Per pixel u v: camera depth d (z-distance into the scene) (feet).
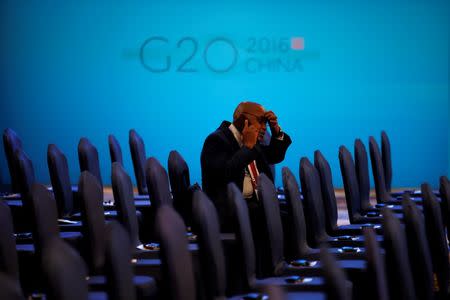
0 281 8.14
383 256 14.35
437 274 14.93
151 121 36.27
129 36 36.04
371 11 35.65
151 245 15.74
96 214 14.47
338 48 35.78
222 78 35.99
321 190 18.35
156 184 17.42
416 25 35.65
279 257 14.44
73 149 36.58
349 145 36.11
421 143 36.09
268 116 18.84
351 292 13.14
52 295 8.59
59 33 36.19
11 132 23.20
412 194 24.26
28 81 36.42
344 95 35.94
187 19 35.83
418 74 35.81
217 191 18.20
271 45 35.83
